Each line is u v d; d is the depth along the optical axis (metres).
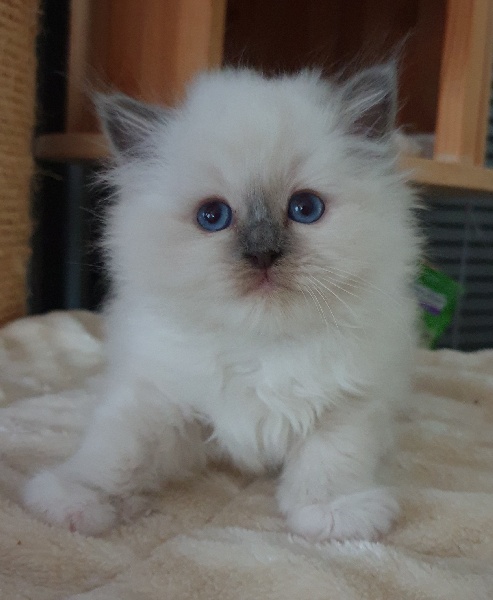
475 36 0.37
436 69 0.43
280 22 0.43
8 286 0.36
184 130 0.20
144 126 0.22
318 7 0.43
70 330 0.35
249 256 0.18
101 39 0.38
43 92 0.40
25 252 0.37
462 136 0.38
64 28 0.40
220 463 0.22
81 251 0.44
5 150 0.34
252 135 0.19
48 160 0.40
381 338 0.21
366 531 0.17
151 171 0.21
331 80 0.28
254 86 0.21
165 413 0.20
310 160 0.19
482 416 0.28
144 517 0.18
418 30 0.43
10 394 0.27
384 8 0.43
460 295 0.53
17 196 0.36
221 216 0.19
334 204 0.19
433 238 0.58
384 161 0.22
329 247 0.18
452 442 0.24
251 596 0.15
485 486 0.21
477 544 0.17
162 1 0.34
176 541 0.17
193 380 0.20
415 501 0.19
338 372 0.20
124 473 0.18
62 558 0.16
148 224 0.19
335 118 0.21
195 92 0.23
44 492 0.18
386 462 0.22
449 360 0.36
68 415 0.24
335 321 0.19
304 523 0.17
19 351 0.32
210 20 0.32
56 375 0.30
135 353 0.21
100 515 0.17
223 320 0.19
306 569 0.15
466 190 0.41
